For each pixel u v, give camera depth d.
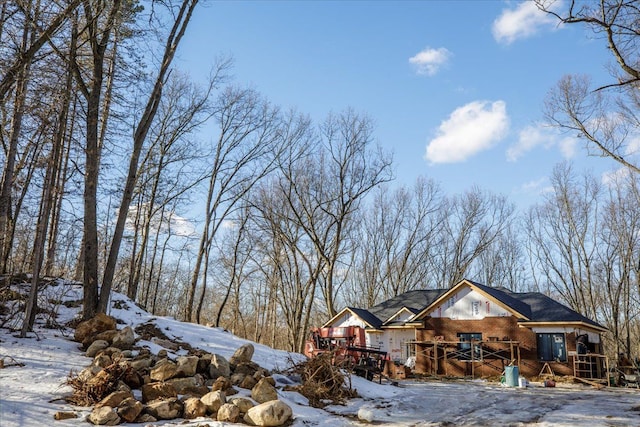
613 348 41.12
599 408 14.52
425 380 25.39
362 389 15.95
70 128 19.94
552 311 27.86
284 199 39.03
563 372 25.88
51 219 21.86
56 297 17.70
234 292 47.38
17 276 18.83
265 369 14.12
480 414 13.33
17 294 16.39
